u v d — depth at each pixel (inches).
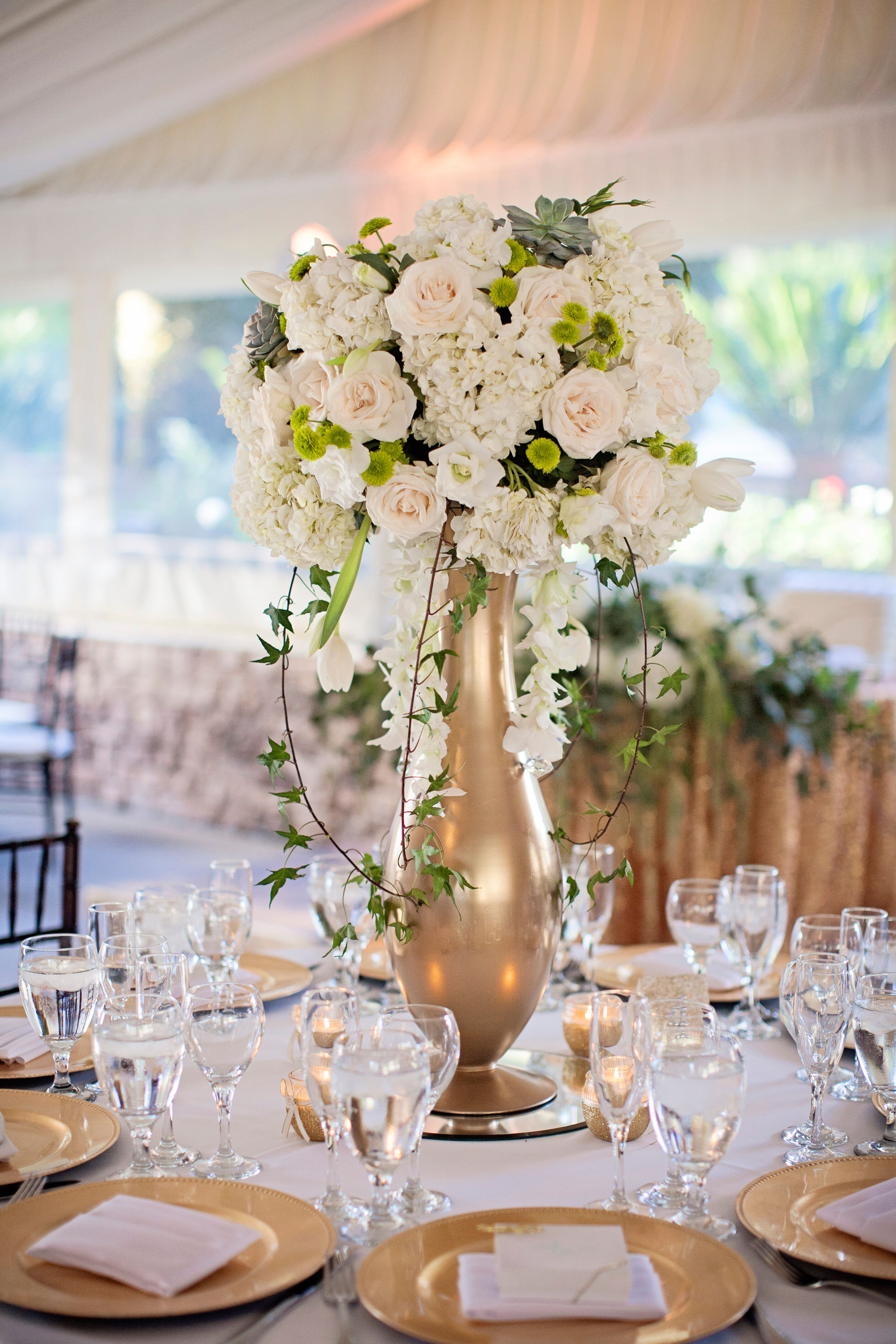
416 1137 42.2
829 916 67.1
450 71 223.8
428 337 50.3
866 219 201.5
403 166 232.1
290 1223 42.5
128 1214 41.2
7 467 304.5
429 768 54.3
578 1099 56.0
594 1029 45.2
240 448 57.7
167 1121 49.9
